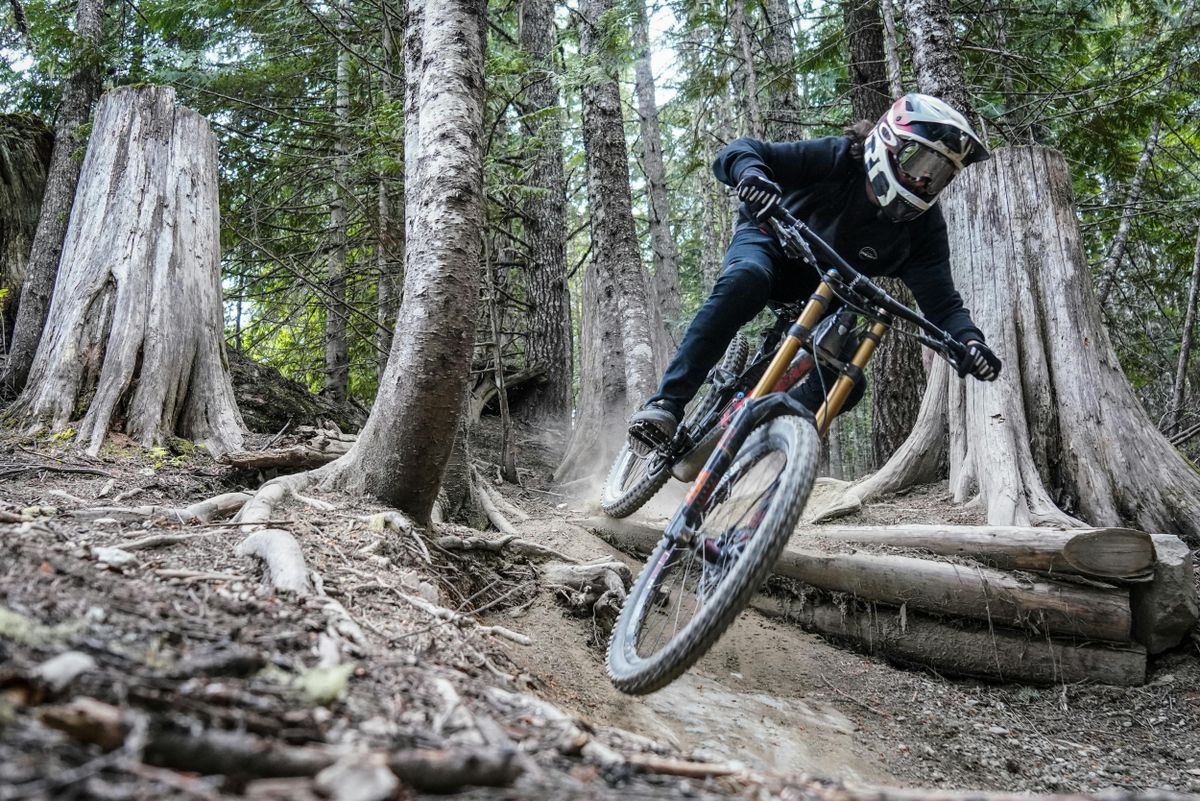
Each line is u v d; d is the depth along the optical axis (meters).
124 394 4.94
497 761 1.35
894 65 8.04
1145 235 10.48
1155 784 3.50
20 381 6.45
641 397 6.56
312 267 9.02
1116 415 5.21
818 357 3.04
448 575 3.91
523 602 4.06
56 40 7.41
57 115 7.81
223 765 1.22
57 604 1.84
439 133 4.08
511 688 2.53
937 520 5.06
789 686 4.07
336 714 1.62
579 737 1.78
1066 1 9.84
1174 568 4.17
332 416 6.80
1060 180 5.68
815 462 2.54
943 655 4.34
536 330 11.50
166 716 1.34
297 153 8.24
